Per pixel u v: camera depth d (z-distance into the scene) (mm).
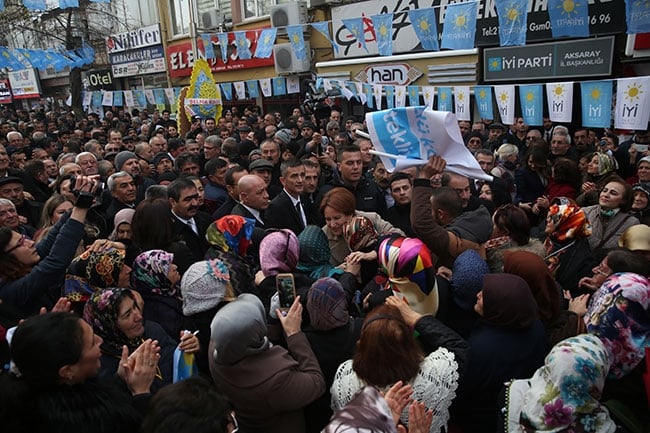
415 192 2855
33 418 1630
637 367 2041
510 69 9414
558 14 6465
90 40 17266
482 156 5426
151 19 18094
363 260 3023
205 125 10461
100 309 2148
